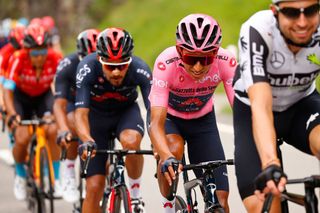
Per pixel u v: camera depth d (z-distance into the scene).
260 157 7.74
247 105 8.90
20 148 17.19
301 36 7.66
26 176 17.38
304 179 7.67
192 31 10.04
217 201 10.09
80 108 12.48
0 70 18.42
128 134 12.73
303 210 14.92
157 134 10.44
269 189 7.11
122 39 11.89
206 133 11.75
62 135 13.93
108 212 11.82
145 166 21.56
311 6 7.50
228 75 11.24
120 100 13.07
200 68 10.20
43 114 18.09
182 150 11.30
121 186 11.63
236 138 8.92
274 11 7.86
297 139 9.28
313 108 9.07
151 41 54.47
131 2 63.38
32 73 17.31
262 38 8.21
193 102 11.49
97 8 69.00
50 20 31.52
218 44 10.16
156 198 17.41
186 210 10.97
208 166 9.97
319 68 8.62
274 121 9.34
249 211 8.41
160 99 10.78
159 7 58.22
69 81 15.22
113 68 11.98
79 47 14.84
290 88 8.84
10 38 18.39
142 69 12.67
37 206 16.05
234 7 51.28
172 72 10.91
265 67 8.27
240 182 8.56
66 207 17.39
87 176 12.61
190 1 55.03
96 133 13.30
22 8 69.62
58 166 16.97
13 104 17.16
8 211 17.19
